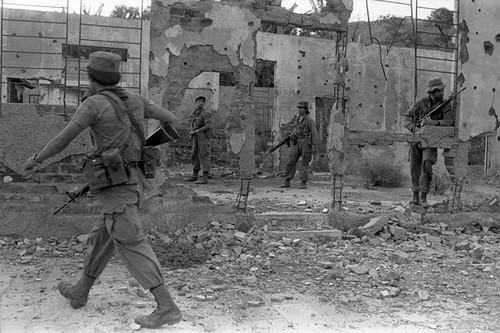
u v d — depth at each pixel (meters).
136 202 3.68
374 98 17.09
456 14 7.99
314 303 4.39
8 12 15.84
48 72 16.38
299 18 7.19
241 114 6.97
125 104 3.69
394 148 16.62
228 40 6.92
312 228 7.09
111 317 3.88
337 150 7.36
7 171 6.42
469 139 7.98
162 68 6.71
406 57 17.41
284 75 17.23
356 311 4.21
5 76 16.05
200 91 20.91
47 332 3.59
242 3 6.95
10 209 6.15
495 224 7.83
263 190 11.31
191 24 6.81
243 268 5.37
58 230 6.23
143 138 3.79
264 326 3.82
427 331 3.82
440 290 4.86
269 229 6.96
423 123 7.86
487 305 4.45
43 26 16.12
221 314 4.03
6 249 5.89
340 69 7.29
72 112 6.70
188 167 19.02
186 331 3.66
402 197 10.85
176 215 6.62
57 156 6.46
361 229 6.99
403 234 6.99
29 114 6.37
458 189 8.09
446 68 17.78
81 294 3.99
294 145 11.88
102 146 3.60
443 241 7.04
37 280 4.82
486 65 8.10
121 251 3.63
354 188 12.91
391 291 4.67
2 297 4.32
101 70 3.67
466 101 7.97
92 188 3.59
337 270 5.37
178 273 5.16
